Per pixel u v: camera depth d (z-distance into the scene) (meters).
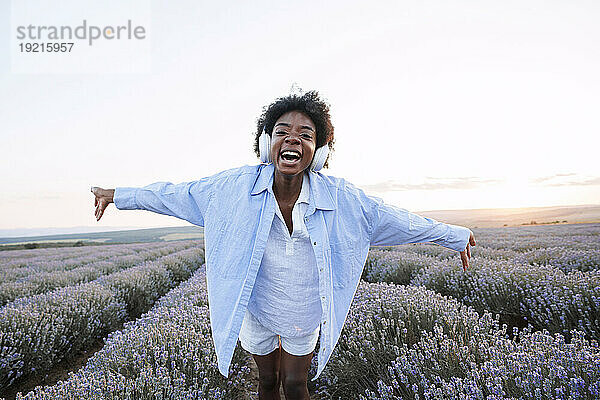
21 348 4.27
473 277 5.73
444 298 4.12
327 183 2.24
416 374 2.59
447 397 2.25
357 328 3.52
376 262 10.09
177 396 2.61
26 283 8.70
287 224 2.20
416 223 2.28
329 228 2.17
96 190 2.31
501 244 14.41
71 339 5.12
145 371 2.81
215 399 2.81
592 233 16.08
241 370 3.44
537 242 13.62
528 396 2.13
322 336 2.12
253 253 2.09
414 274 7.80
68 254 21.12
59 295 6.21
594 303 4.00
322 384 3.41
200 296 5.50
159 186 2.29
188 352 3.27
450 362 2.66
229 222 2.13
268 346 2.46
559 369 2.17
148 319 4.38
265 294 2.27
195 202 2.25
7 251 24.80
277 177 2.13
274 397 2.61
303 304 2.24
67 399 2.53
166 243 33.66
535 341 2.79
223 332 2.07
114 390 2.60
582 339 2.70
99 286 6.95
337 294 2.26
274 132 2.04
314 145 2.05
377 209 2.25
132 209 2.32
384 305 4.08
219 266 2.13
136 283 7.83
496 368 2.34
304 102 2.06
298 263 2.19
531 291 4.67
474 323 3.37
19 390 4.11
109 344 3.55
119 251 22.38
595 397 1.97
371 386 3.03
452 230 2.36
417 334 3.49
